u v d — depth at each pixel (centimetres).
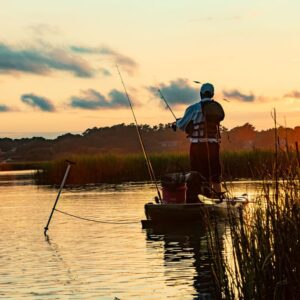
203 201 1570
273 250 675
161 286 866
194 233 1386
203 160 1691
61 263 1066
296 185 704
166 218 1537
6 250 1220
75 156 3766
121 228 1520
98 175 3697
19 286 895
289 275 655
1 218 1794
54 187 3306
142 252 1155
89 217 1748
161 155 3847
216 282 733
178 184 1599
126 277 934
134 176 3716
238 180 3075
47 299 816
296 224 669
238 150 3256
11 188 3353
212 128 1684
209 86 1700
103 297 820
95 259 1095
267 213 707
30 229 1536
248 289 688
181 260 1053
